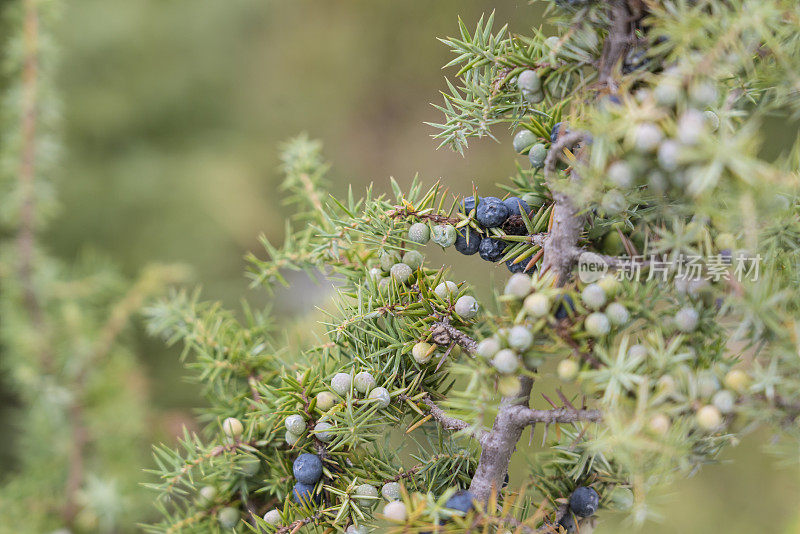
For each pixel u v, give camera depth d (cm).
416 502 52
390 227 54
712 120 50
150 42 173
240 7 188
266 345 61
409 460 57
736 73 51
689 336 51
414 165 195
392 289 55
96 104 165
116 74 170
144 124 172
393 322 55
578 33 52
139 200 163
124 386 96
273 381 60
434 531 51
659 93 48
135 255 159
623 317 50
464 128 54
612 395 50
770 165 48
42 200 90
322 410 54
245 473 56
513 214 54
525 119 54
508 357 49
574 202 50
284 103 200
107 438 90
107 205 161
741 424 50
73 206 158
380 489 55
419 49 207
